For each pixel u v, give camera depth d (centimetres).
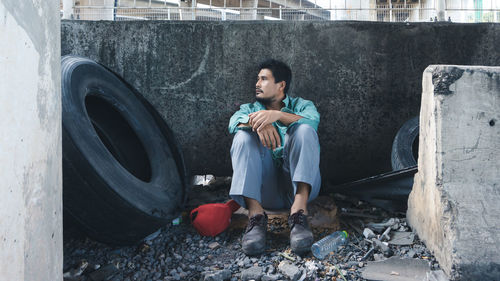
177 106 297
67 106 181
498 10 314
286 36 290
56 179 107
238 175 215
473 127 178
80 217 185
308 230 199
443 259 172
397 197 244
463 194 172
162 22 292
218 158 303
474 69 179
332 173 308
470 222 167
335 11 329
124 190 189
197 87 295
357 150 301
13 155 78
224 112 296
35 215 90
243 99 294
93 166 174
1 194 73
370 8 323
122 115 249
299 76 293
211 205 225
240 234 227
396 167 269
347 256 191
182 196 254
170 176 251
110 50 294
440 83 182
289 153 221
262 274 173
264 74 246
